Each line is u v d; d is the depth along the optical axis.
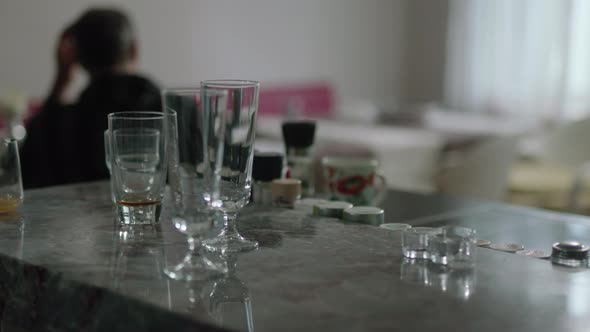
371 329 0.76
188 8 4.92
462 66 6.23
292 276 0.94
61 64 2.33
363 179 1.53
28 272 0.99
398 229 1.22
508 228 1.39
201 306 0.82
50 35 4.20
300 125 1.55
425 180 3.26
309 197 1.58
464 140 3.57
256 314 0.80
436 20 6.54
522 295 0.87
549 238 1.30
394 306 0.83
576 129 3.72
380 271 0.96
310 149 1.57
